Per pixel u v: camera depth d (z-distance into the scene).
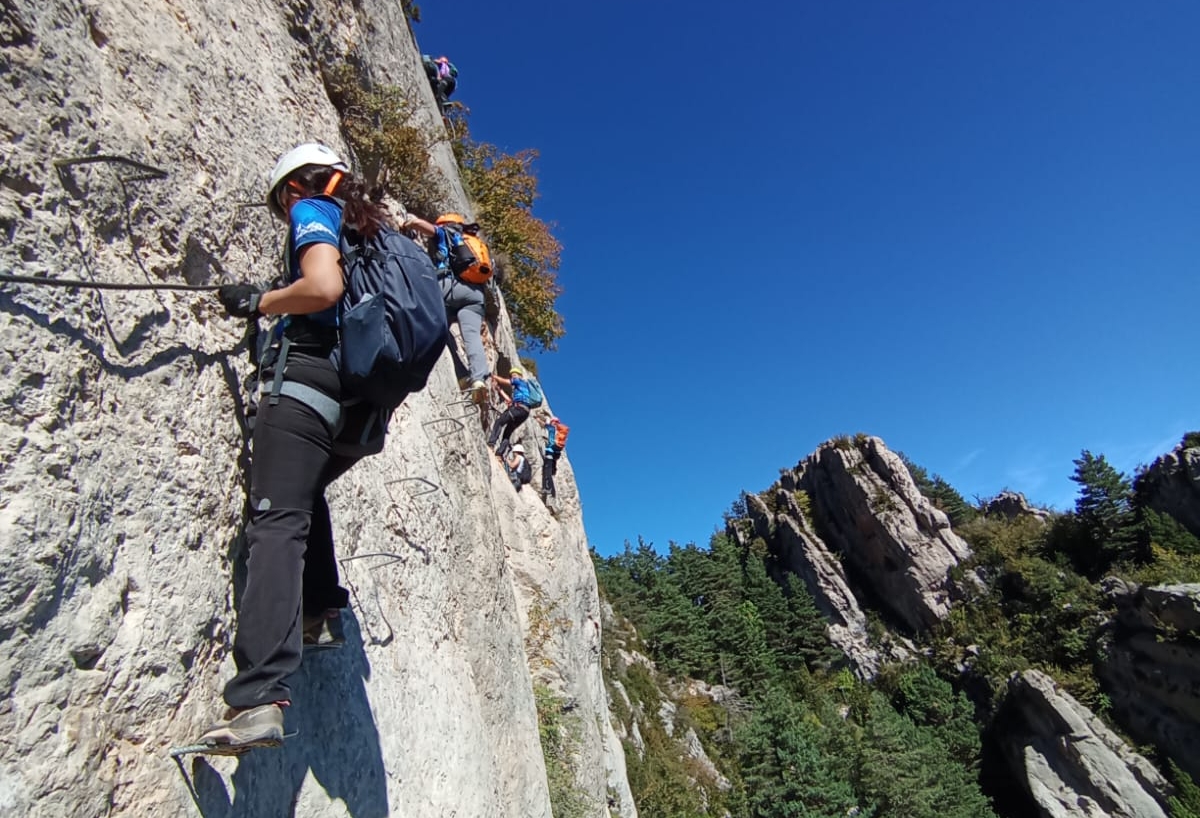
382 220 2.22
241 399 2.51
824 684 71.25
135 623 1.78
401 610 3.59
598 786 9.48
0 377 1.54
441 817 3.19
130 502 1.86
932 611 73.50
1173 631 47.94
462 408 5.96
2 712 1.38
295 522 2.02
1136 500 65.31
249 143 3.12
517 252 16.53
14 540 1.45
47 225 1.76
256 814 2.03
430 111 8.84
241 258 2.77
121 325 1.98
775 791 41.34
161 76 2.53
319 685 2.58
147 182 2.24
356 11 6.43
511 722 5.08
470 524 5.32
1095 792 45.47
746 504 111.50
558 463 14.12
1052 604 60.16
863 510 84.44
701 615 77.31
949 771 48.75
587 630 13.82
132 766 1.66
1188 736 45.28
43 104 1.83
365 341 1.99
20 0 1.81
